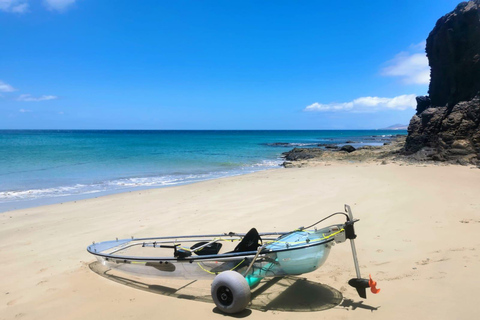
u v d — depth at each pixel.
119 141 66.38
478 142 19.72
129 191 15.73
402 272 5.30
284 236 5.54
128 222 9.69
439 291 4.54
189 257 5.05
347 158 28.83
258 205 11.08
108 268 6.14
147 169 24.34
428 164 19.80
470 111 20.28
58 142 58.78
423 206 9.62
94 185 17.48
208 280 5.42
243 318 4.20
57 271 6.14
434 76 24.20
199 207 11.20
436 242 6.61
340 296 4.69
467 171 16.22
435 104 24.41
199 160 31.72
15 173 21.09
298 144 64.69
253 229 5.11
